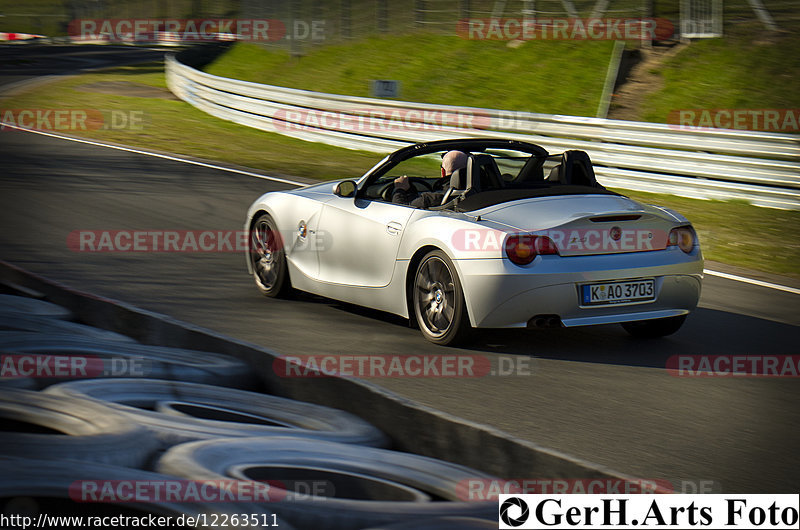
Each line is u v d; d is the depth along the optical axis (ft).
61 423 19.15
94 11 393.09
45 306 34.42
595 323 31.63
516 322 31.12
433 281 33.09
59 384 22.31
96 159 88.94
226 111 130.52
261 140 110.83
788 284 47.09
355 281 36.65
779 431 24.72
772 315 39.96
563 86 127.85
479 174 33.94
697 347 34.14
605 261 31.53
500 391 27.91
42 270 44.06
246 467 18.17
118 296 39.32
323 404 25.93
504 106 129.29
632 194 80.07
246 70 190.80
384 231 35.04
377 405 24.16
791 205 71.31
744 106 108.47
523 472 20.72
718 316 39.50
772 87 110.32
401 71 154.71
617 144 82.38
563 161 35.29
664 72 121.49
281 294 40.40
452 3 177.06
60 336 28.07
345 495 18.21
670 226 33.04
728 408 26.84
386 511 15.67
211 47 231.09
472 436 21.77
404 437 23.34
